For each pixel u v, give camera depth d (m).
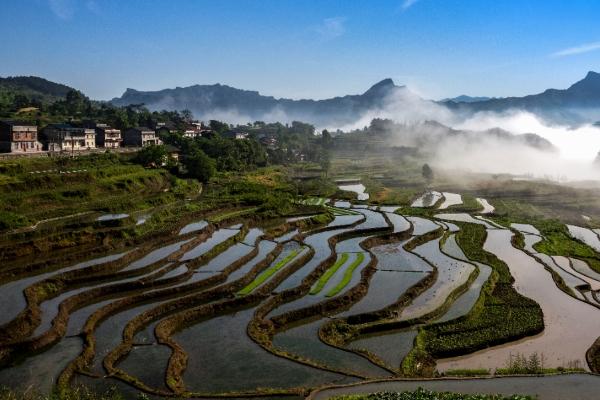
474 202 168.12
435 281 81.44
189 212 122.38
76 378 48.03
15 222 94.12
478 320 64.81
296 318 65.50
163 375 49.22
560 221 142.50
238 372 50.41
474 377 47.88
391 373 50.62
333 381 48.38
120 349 53.72
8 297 66.69
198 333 60.75
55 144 165.88
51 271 78.50
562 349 57.50
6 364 51.00
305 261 91.69
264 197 147.12
